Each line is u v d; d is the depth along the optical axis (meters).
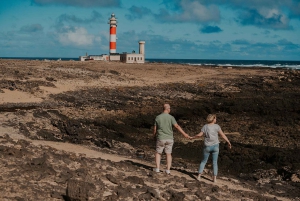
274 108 31.67
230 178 14.76
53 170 9.94
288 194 13.16
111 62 71.88
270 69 76.00
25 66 53.44
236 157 19.47
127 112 30.41
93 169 10.90
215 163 11.77
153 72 59.34
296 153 19.81
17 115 24.72
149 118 28.23
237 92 43.31
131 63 71.06
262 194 12.20
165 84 48.19
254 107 31.83
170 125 11.49
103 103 34.03
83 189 7.86
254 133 24.89
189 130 26.03
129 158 16.06
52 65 58.34
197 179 11.80
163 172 11.98
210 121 11.48
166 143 11.59
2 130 19.59
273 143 22.44
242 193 10.83
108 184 9.73
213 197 9.84
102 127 25.41
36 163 10.31
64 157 11.87
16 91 35.16
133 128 26.22
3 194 8.11
